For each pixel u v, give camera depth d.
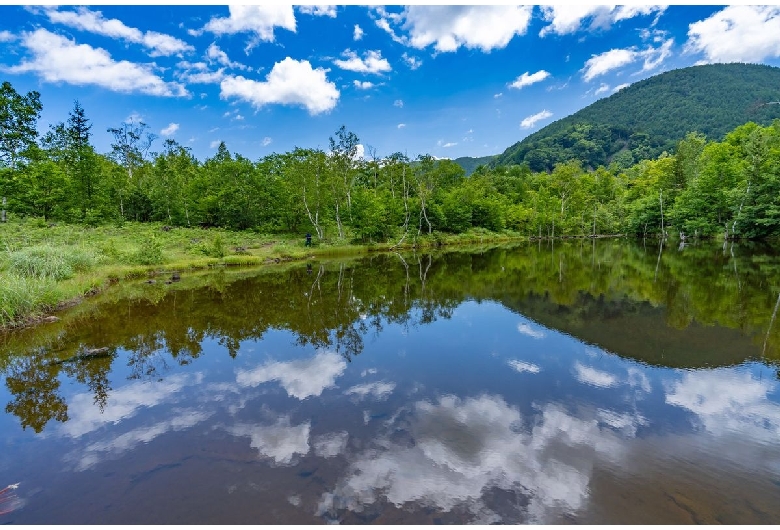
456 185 61.66
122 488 4.60
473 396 6.93
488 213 54.84
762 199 32.44
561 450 5.23
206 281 20.06
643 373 7.89
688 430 5.70
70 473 4.93
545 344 9.83
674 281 17.73
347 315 13.03
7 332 11.30
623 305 13.71
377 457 5.10
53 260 16.77
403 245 40.47
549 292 16.38
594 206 59.88
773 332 10.07
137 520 4.06
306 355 9.26
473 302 14.81
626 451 5.20
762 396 6.80
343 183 39.56
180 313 13.38
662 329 10.73
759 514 4.00
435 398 6.88
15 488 4.68
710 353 8.85
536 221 55.03
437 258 31.02
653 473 4.72
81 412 6.65
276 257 29.17
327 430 5.83
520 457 5.07
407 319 12.48
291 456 5.16
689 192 41.88
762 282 16.61
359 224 39.59
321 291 17.22
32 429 6.10
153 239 25.67
